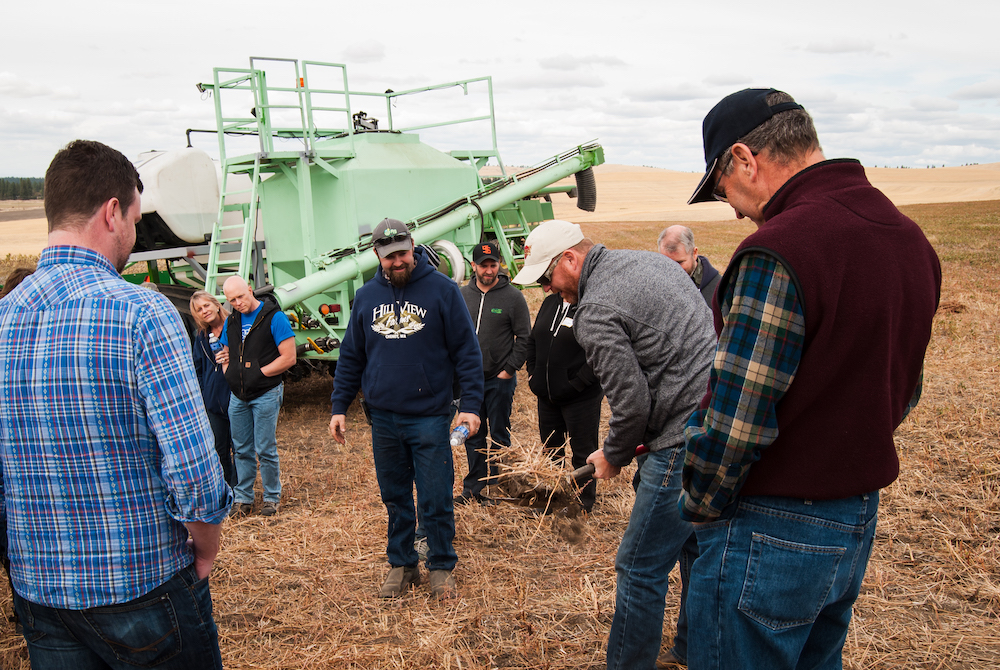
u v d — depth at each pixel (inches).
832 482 62.7
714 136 72.0
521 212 337.1
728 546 67.9
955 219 1418.6
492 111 332.5
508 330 191.3
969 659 114.3
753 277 61.7
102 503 67.8
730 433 62.3
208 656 75.9
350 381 150.6
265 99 259.0
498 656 121.8
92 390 65.9
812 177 65.5
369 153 275.6
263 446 186.7
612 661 106.5
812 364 61.2
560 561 153.8
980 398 248.2
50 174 69.4
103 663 76.0
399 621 133.4
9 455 68.2
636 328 96.9
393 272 137.2
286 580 151.0
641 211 2178.9
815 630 73.9
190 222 291.3
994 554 144.6
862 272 60.5
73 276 67.9
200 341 193.5
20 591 70.6
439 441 139.9
